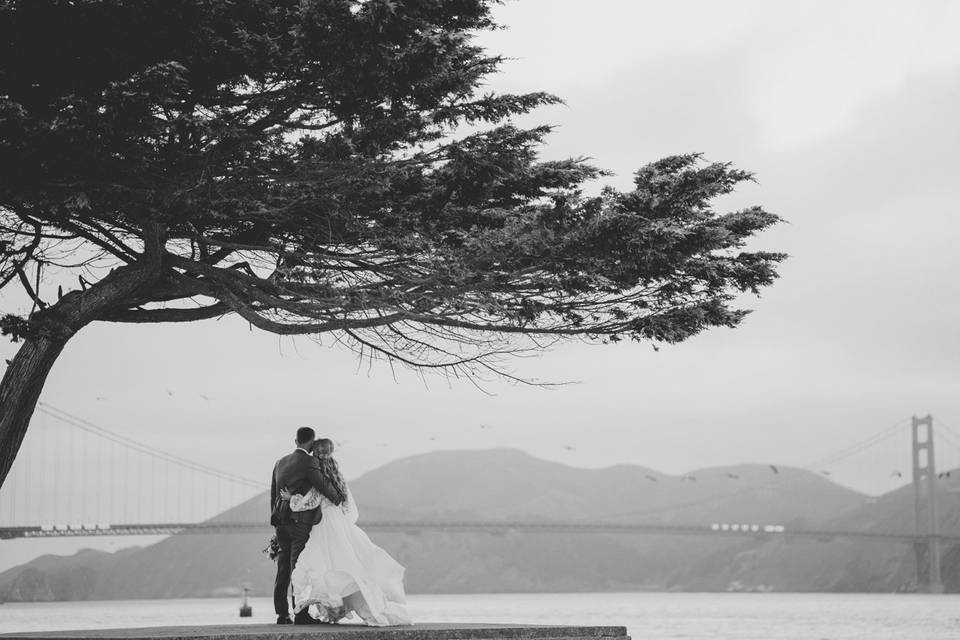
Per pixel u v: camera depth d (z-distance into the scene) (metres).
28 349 11.38
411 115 10.58
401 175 11.19
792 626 107.44
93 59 9.91
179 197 10.62
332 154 10.57
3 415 11.23
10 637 10.26
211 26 9.91
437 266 11.54
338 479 11.26
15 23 9.54
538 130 11.20
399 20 9.55
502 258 11.40
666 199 11.16
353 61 9.73
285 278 11.45
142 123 9.49
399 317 11.94
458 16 10.89
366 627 10.77
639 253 11.02
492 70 10.74
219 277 11.96
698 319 12.14
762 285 11.98
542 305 11.88
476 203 11.90
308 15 9.41
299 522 11.09
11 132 9.41
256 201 10.80
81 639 10.01
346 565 11.01
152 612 184.50
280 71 10.23
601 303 12.26
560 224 11.10
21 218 11.92
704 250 11.45
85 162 10.03
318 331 11.97
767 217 11.87
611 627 11.44
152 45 9.80
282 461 11.34
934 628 101.38
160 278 12.16
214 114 10.78
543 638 10.99
